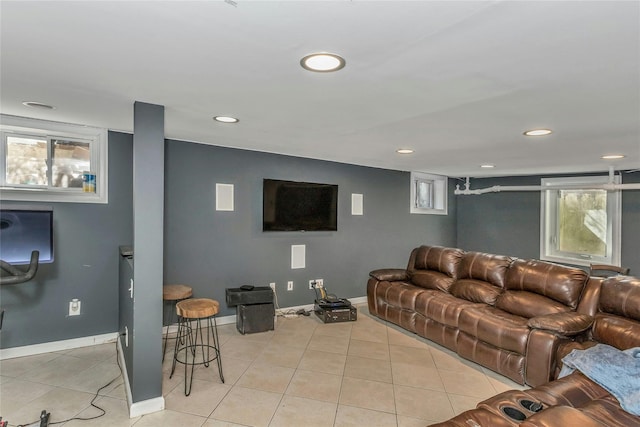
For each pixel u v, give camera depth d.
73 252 3.35
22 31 1.40
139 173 2.35
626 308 2.50
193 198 3.96
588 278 2.98
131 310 2.47
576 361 2.22
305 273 4.84
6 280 2.56
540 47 1.47
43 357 3.18
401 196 5.87
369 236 5.48
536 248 5.89
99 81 1.97
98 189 3.44
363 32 1.37
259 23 1.31
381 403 2.56
